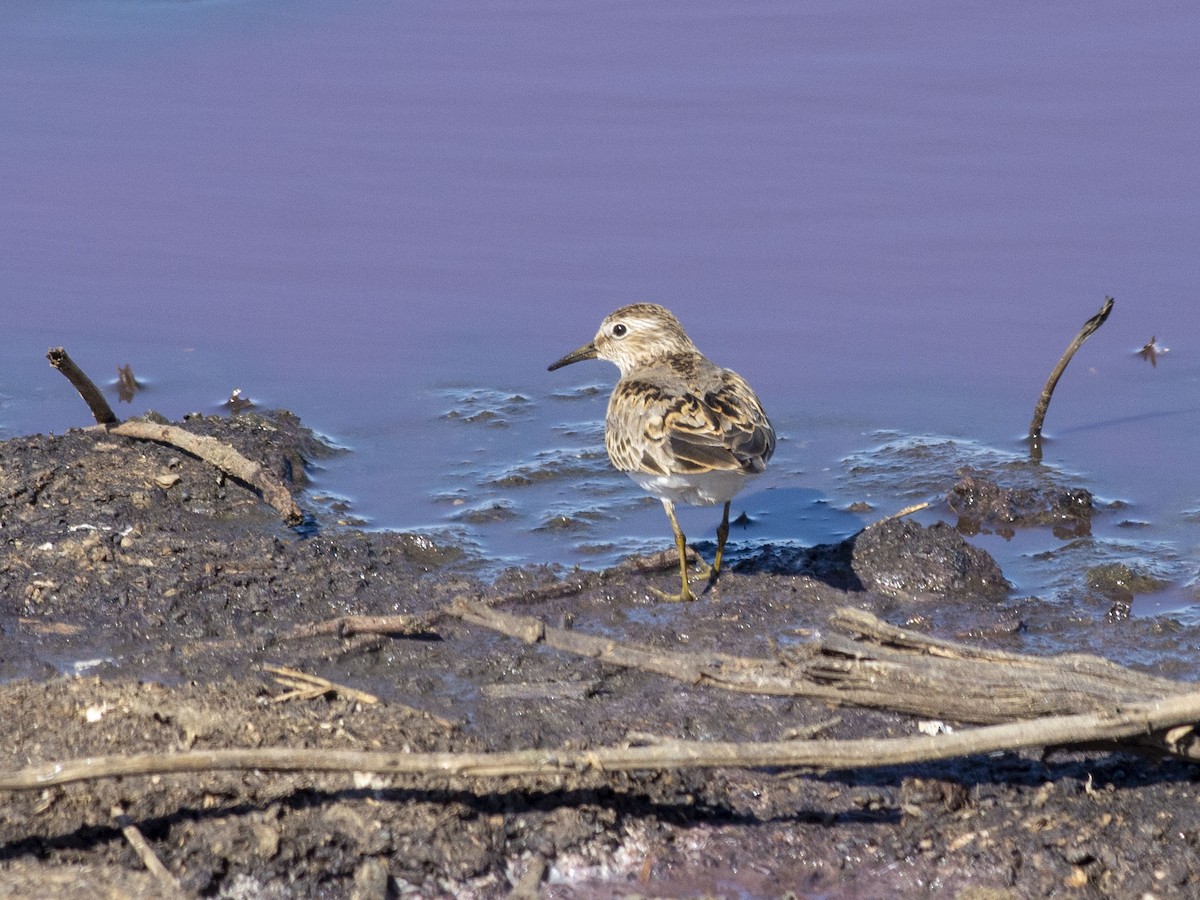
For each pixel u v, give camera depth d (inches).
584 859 372.2
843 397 674.2
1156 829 374.6
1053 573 529.7
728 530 555.5
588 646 402.3
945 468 610.5
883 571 522.9
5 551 516.1
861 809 389.4
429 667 458.6
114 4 1029.8
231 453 569.9
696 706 433.7
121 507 547.8
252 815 366.3
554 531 566.9
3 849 352.8
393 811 372.2
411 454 632.4
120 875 347.3
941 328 717.3
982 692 371.2
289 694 422.6
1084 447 624.4
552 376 707.4
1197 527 558.3
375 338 730.8
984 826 382.0
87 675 449.7
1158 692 369.1
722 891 365.7
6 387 675.4
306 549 528.7
